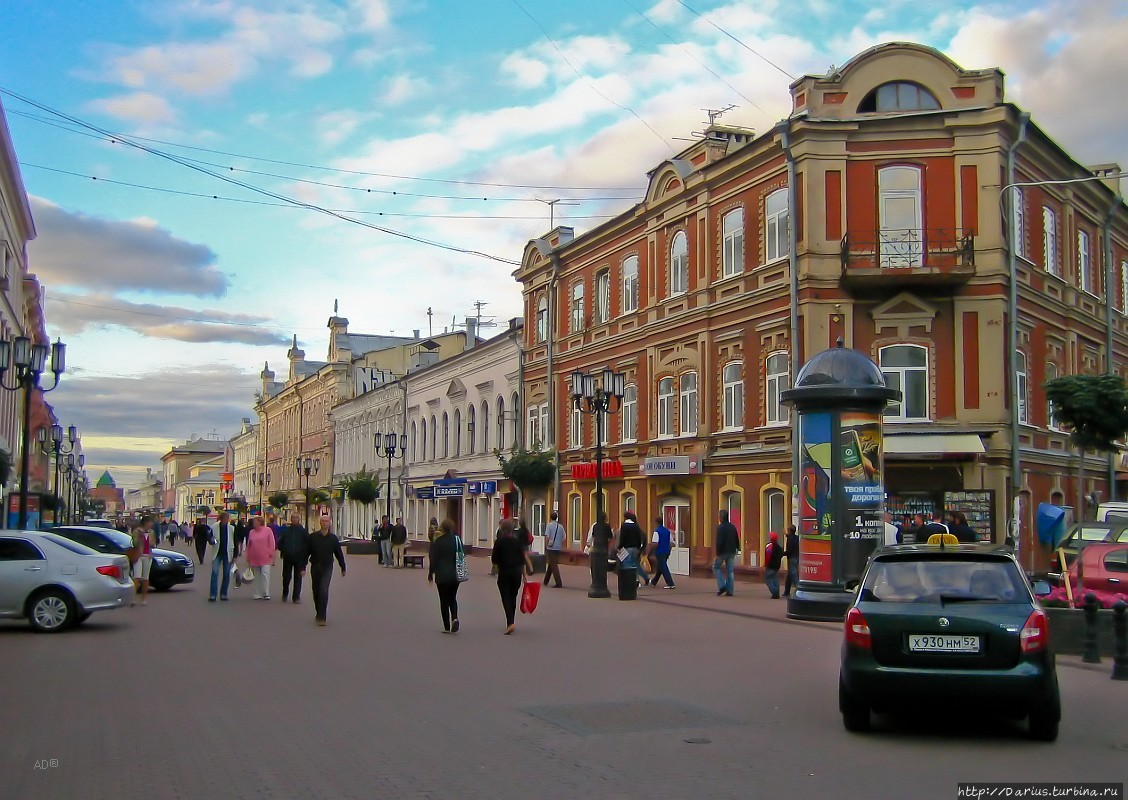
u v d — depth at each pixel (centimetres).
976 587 922
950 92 2659
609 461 3675
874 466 1994
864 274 2583
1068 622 1462
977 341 2592
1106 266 3388
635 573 2450
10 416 4444
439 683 1204
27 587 1731
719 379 3094
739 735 923
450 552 1733
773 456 2798
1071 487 3002
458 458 5338
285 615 2045
